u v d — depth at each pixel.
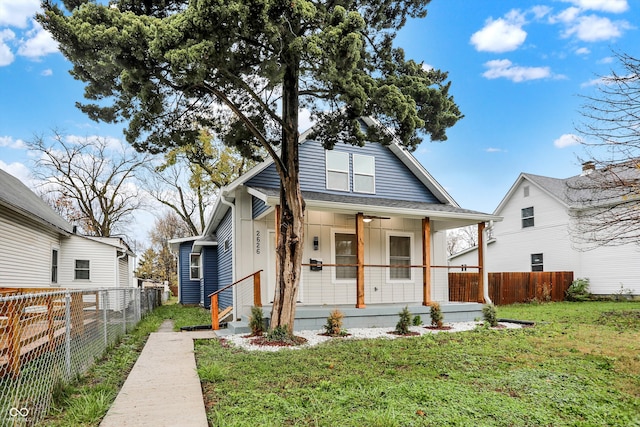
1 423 3.14
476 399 4.02
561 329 8.90
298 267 7.57
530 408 3.83
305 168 11.17
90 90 6.96
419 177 12.72
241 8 5.16
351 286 11.19
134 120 7.59
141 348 7.20
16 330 4.24
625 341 7.38
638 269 16.27
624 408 3.94
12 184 13.59
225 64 5.86
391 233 11.92
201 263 20.56
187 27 5.41
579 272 18.09
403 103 6.96
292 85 7.45
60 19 5.30
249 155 8.93
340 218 11.23
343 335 8.15
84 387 4.43
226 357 6.08
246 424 3.33
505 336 7.91
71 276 15.02
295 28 5.80
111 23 5.41
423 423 3.41
